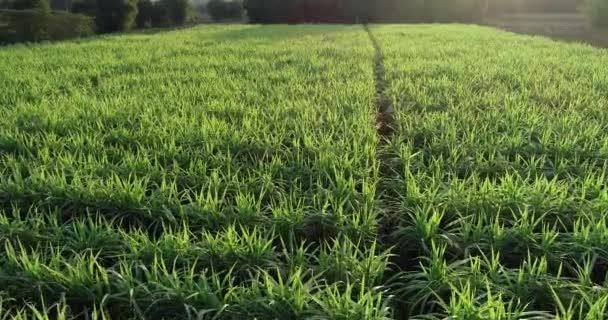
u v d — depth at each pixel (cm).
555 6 6334
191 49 1823
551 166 592
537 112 829
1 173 561
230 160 599
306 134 684
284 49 1775
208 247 413
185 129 707
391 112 898
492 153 625
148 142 684
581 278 365
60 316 321
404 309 382
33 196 518
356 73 1223
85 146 658
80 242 428
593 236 414
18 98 947
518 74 1195
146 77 1178
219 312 338
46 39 3259
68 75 1221
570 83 1069
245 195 530
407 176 533
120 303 365
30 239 441
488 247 423
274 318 341
